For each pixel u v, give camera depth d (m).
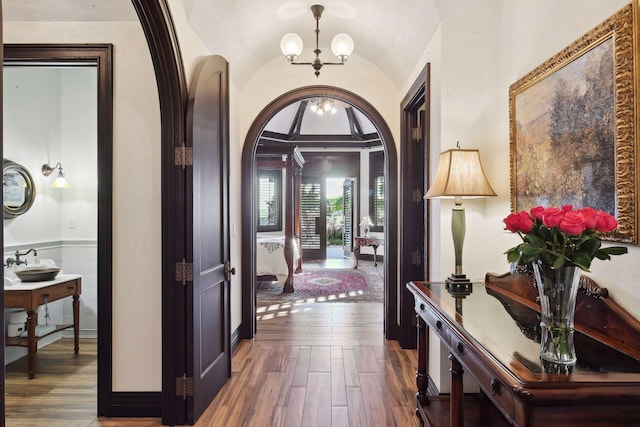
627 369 1.03
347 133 8.69
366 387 2.70
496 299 1.84
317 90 3.67
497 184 2.22
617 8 1.33
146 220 2.37
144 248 2.37
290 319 4.39
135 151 2.37
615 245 1.34
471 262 2.38
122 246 2.37
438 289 2.08
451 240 2.38
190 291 2.24
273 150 5.74
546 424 0.93
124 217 2.37
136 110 2.36
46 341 3.59
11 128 3.28
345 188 9.97
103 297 2.36
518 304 1.75
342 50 2.84
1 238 0.92
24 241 3.39
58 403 2.52
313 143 8.70
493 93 2.29
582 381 0.94
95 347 3.52
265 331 3.96
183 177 2.23
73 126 3.79
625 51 1.26
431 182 2.57
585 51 1.45
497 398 1.10
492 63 2.30
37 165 3.53
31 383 2.80
